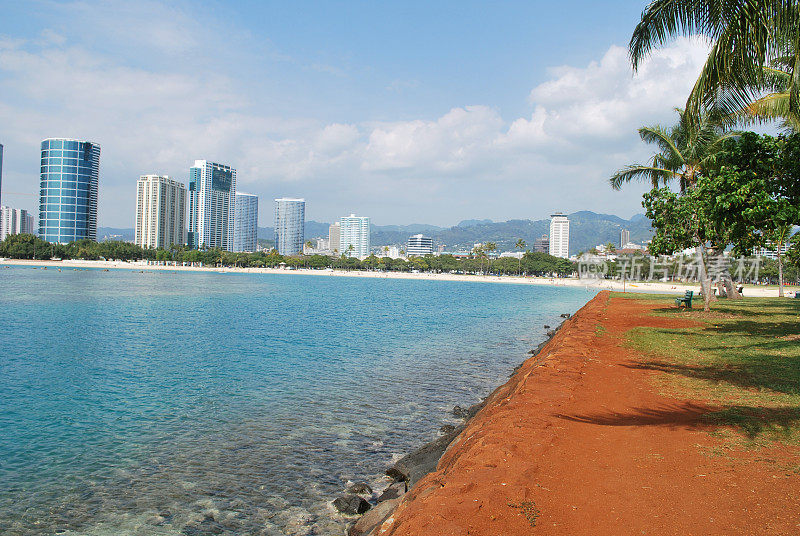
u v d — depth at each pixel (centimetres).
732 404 977
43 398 1942
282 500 1133
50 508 1099
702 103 1184
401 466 1220
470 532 492
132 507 1104
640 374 1267
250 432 1569
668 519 523
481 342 3531
